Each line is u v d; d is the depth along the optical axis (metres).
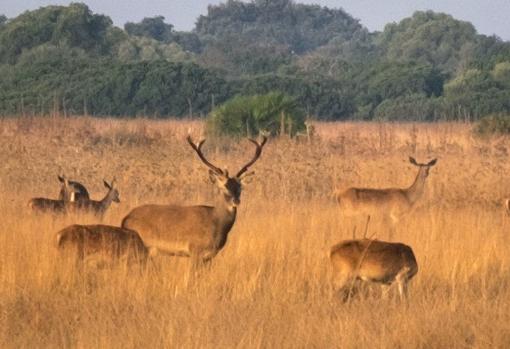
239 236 14.03
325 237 14.73
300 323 9.75
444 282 12.32
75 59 69.25
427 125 40.44
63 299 10.68
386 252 11.69
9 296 10.68
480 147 24.72
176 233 12.84
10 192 20.00
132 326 9.62
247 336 9.29
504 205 18.55
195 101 62.22
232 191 12.88
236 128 30.41
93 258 11.67
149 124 34.59
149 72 63.12
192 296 11.01
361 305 10.94
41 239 13.17
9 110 56.56
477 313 10.23
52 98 58.56
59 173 22.16
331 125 41.19
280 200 19.22
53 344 9.37
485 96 63.53
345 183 21.47
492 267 13.20
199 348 9.04
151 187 20.70
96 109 60.69
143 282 11.30
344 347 9.27
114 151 24.25
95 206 18.03
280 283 11.60
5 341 9.31
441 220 16.39
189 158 23.17
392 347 9.45
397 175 22.03
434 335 9.69
